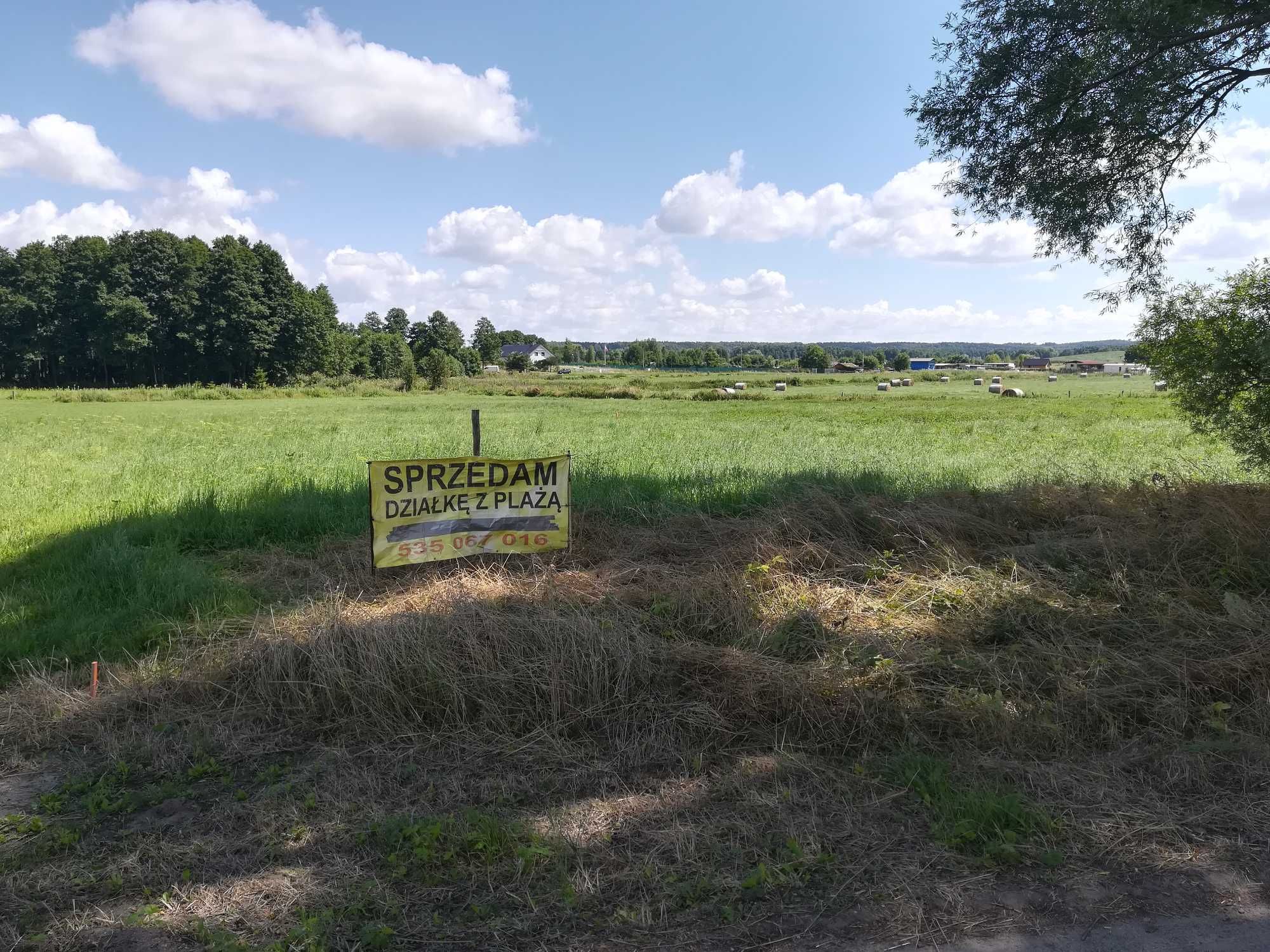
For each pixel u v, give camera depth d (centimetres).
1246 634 465
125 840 305
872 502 790
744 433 2334
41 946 248
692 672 431
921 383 10969
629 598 542
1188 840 303
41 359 8581
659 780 349
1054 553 634
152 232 8769
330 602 540
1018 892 274
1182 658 444
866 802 329
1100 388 8356
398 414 3688
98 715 404
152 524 802
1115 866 288
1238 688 419
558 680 402
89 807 323
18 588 624
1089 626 498
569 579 584
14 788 347
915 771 344
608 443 1894
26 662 471
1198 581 573
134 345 8350
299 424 2859
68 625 527
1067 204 934
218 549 771
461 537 622
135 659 482
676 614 516
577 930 255
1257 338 692
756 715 398
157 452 1684
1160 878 281
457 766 362
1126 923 258
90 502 985
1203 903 268
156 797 334
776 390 8225
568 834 306
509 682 404
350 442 1947
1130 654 461
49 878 281
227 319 8594
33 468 1362
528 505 641
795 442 1984
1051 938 251
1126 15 763
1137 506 754
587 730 391
